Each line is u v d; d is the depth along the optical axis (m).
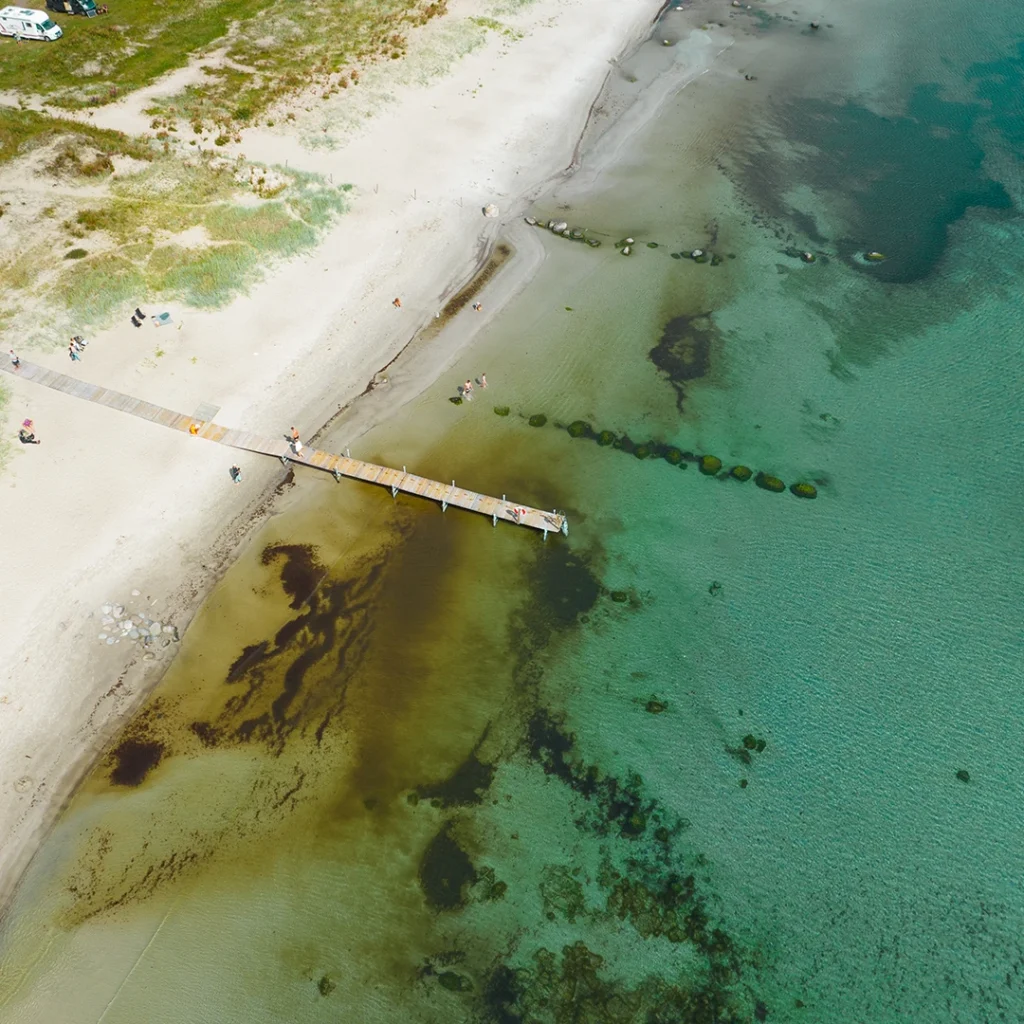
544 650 33.50
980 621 33.91
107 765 30.02
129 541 35.66
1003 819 28.41
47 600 33.34
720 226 54.31
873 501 38.41
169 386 41.69
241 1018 24.94
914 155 60.66
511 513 37.59
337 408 42.09
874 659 32.84
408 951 26.16
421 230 52.00
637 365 44.97
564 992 25.36
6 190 50.34
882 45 73.69
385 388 43.28
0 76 60.38
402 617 34.47
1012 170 58.66
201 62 64.75
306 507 38.22
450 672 32.81
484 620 34.47
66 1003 25.14
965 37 74.50
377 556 36.56
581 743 30.86
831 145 61.81
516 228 53.53
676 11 78.69
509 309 47.91
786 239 53.34
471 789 29.70
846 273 50.75
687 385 43.88
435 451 40.59
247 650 33.22
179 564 35.47
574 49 71.31
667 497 38.78
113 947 26.19
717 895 27.19
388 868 27.83
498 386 43.72
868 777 29.62
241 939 26.38
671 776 29.92
